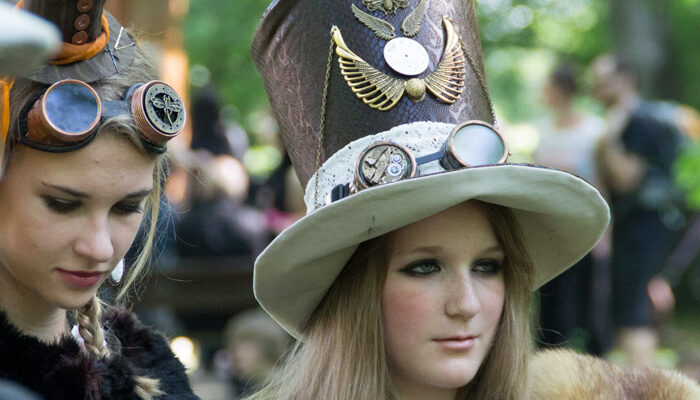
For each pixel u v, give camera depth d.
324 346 3.46
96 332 3.01
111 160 2.70
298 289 3.44
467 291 3.30
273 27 3.50
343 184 3.24
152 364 3.22
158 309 7.04
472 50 3.47
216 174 7.59
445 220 3.30
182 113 2.80
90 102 2.67
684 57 18.78
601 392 3.58
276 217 8.16
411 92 3.26
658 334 8.84
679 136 8.28
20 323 2.87
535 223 3.53
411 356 3.34
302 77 3.40
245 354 6.71
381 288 3.36
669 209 8.15
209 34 18.47
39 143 2.64
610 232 8.10
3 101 2.62
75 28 2.70
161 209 4.85
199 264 7.41
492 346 3.54
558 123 8.47
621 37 16.88
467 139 3.20
